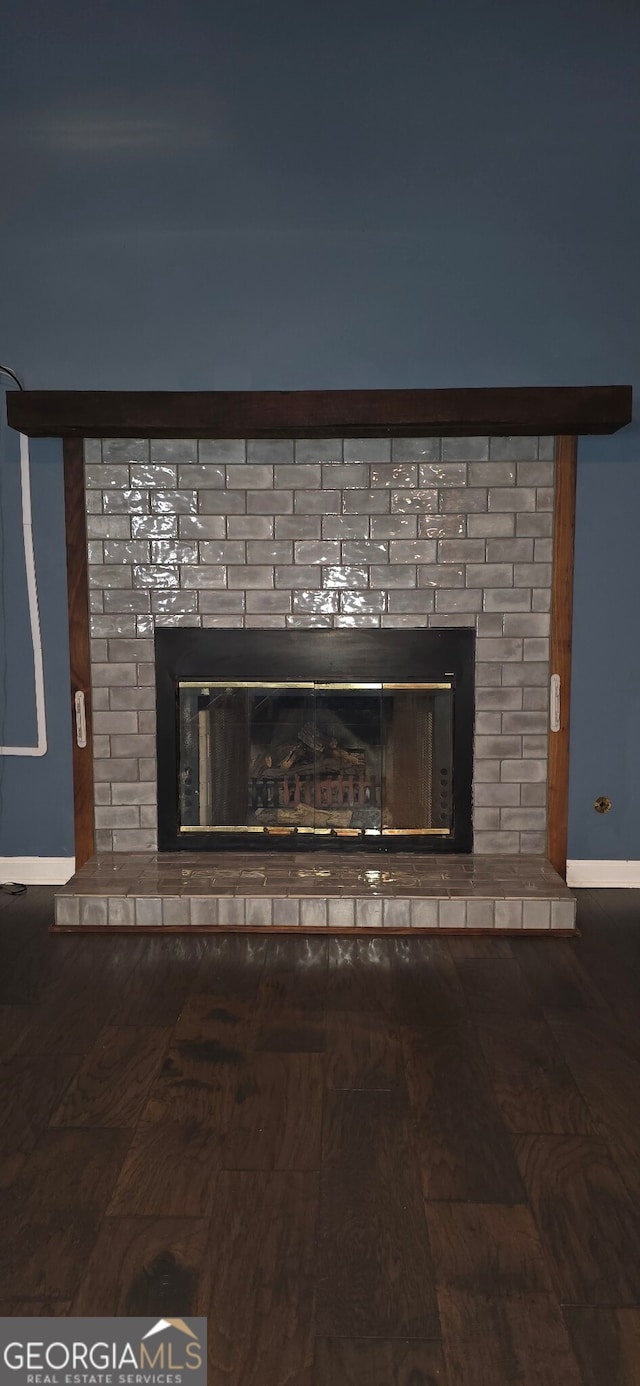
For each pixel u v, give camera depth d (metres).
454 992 2.70
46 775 3.62
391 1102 2.12
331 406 3.10
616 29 3.32
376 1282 1.58
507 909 3.13
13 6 3.34
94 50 3.36
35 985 2.74
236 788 3.60
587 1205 1.77
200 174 3.39
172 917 3.16
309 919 3.15
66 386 3.47
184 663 3.56
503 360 3.43
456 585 3.51
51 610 3.55
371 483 3.47
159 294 3.43
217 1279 1.58
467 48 3.33
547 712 3.56
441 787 3.59
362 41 3.34
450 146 3.37
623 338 3.42
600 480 3.45
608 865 3.61
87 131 3.38
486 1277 1.59
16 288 3.44
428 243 3.40
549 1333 1.48
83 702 3.57
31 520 3.51
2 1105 2.10
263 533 3.50
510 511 3.47
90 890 3.19
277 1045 2.38
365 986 2.74
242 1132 2.00
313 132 3.37
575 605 3.50
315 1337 1.47
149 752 3.59
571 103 3.34
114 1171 1.86
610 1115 2.07
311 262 3.41
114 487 3.49
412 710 3.57
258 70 3.35
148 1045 2.38
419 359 3.44
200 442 3.47
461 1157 1.92
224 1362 1.42
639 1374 1.41
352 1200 1.78
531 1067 2.28
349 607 3.53
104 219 3.41
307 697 3.57
